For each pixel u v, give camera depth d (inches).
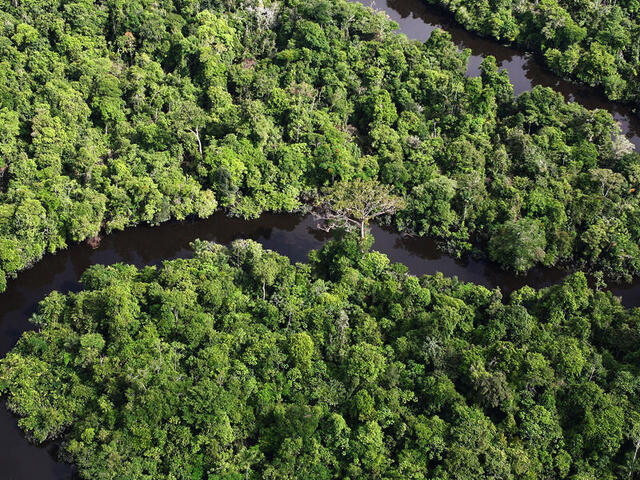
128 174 5974.4
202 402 4264.3
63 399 4419.3
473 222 6131.9
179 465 4099.4
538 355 4601.4
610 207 6033.5
